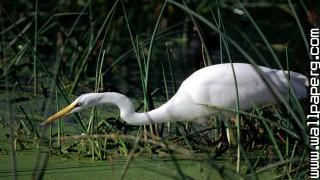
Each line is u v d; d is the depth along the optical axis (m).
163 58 18.33
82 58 16.52
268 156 10.83
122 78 16.55
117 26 20.23
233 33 19.59
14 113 13.62
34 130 11.95
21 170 10.45
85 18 21.22
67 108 11.00
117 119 11.98
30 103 14.39
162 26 21.22
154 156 11.05
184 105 11.28
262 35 8.86
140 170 10.43
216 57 17.33
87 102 10.95
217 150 11.09
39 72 16.56
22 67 16.81
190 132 11.95
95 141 11.05
